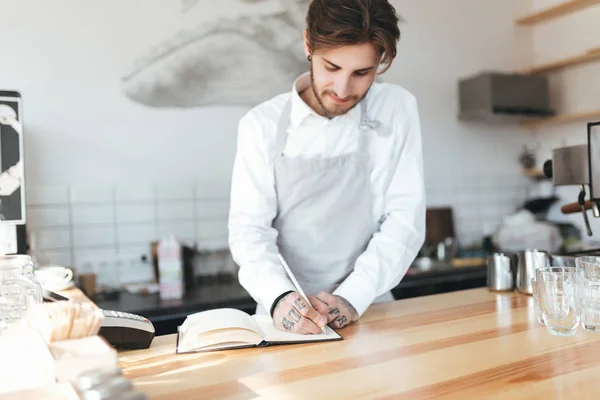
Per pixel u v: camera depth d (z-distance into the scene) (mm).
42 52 2600
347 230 1543
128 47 2770
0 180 1762
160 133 2859
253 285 1314
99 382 696
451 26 3670
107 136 2744
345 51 1187
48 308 848
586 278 1153
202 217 2979
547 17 3762
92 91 2705
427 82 3590
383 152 1533
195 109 2932
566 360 966
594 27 3516
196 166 2951
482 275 3119
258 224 1480
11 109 1774
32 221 2600
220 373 947
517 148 3971
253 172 1515
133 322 1077
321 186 1515
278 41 3104
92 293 2555
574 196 3742
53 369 750
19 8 2553
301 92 1563
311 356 1026
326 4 1181
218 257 2887
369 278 1364
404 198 1533
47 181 2627
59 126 2645
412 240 1483
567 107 3723
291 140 1527
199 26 2914
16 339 881
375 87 1590
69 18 2646
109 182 2760
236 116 3029
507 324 1209
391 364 968
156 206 2865
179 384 899
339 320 1210
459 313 1317
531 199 3961
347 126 1516
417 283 2945
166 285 2654
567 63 3527
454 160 3713
